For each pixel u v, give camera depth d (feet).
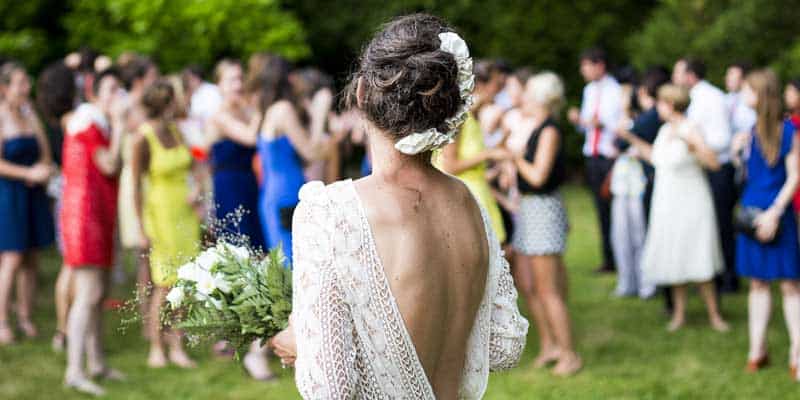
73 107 17.63
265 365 17.48
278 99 17.08
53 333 21.06
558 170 16.83
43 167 19.70
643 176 23.44
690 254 19.67
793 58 33.47
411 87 5.70
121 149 16.46
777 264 16.52
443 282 5.90
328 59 48.26
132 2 32.01
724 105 22.12
